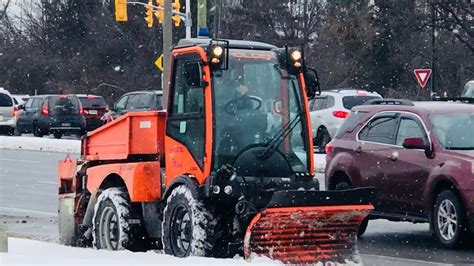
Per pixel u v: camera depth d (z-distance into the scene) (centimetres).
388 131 2042
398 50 7719
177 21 5041
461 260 1717
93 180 1828
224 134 1564
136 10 8838
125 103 4769
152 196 1667
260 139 1591
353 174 2094
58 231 2098
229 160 1565
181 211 1585
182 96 1630
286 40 7962
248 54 1606
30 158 4338
